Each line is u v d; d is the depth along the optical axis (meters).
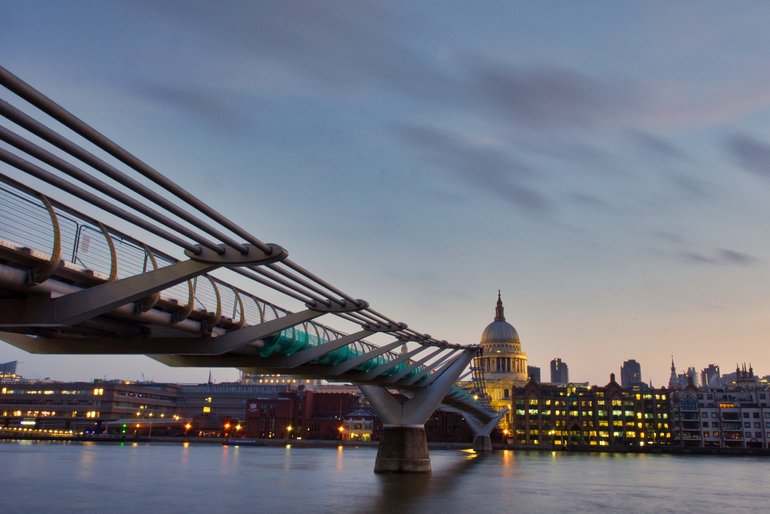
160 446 170.75
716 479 87.94
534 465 110.75
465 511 48.75
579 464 119.00
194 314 34.38
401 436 74.38
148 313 31.23
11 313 24.56
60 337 36.81
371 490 60.53
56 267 23.39
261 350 44.41
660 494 65.81
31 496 55.47
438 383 76.06
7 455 112.00
